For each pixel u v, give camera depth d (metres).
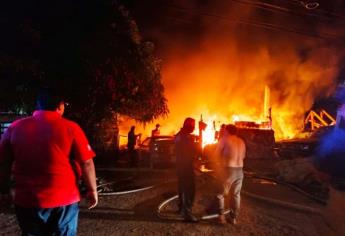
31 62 10.33
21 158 3.46
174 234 5.99
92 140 13.84
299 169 10.65
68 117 11.96
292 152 17.25
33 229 3.50
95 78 11.54
